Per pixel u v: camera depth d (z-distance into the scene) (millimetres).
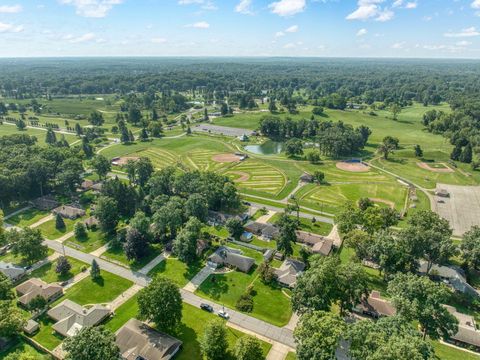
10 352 72250
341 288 75438
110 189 137000
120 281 96688
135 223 111312
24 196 151375
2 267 99188
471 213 141875
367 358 51375
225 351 69312
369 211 113188
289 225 104625
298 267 99250
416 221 108625
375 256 95812
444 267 97625
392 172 191750
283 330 78438
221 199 140250
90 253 111375
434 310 66688
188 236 103625
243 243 116875
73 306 83125
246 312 84250
